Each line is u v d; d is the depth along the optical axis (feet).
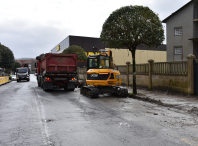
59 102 28.96
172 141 12.72
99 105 26.30
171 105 24.50
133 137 13.47
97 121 17.78
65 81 46.44
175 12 78.69
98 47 138.72
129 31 32.04
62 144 12.23
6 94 39.63
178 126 16.22
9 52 130.21
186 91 31.71
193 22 73.82
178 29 79.00
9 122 17.52
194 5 73.77
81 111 22.33
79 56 105.91
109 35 34.27
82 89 39.52
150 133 14.35
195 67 30.40
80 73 87.97
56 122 17.44
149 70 41.22
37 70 64.54
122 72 54.19
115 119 18.57
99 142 12.52
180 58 78.54
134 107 24.76
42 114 20.75
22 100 31.04
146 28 30.96
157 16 32.91
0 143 12.45
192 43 74.33
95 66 35.17
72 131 14.82
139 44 35.06
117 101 29.78
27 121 17.84
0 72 135.95
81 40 133.59
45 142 12.59
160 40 32.53
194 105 23.95
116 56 139.85
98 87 35.04
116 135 13.88
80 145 12.06
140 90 41.27
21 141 12.79
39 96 36.24
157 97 30.91
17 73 102.22
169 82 35.68
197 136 13.74
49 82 44.57
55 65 44.55
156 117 19.39
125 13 32.58
